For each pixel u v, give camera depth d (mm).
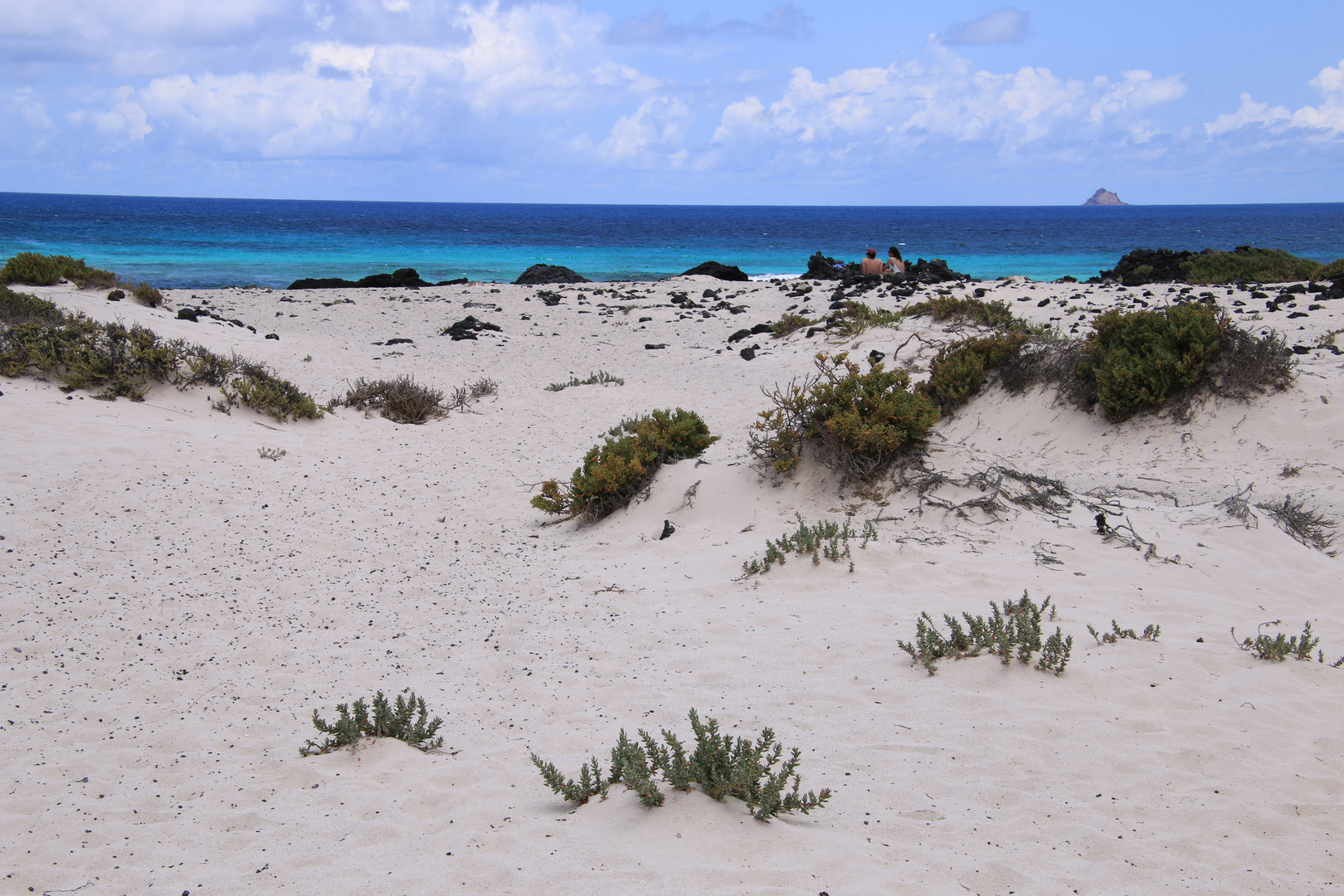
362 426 12633
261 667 5422
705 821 3361
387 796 3824
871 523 7371
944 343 14992
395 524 8547
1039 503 7672
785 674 5051
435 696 5027
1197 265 25000
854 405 7961
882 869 3150
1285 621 5578
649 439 9430
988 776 3902
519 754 4258
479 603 6602
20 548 7012
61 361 11891
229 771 4152
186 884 3180
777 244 72750
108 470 9070
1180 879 3141
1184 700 4508
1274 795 3689
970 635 5109
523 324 23859
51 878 3230
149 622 5992
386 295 29188
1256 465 8922
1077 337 12336
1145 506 8031
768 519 7805
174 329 16328
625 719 4621
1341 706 4449
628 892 2947
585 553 7867
